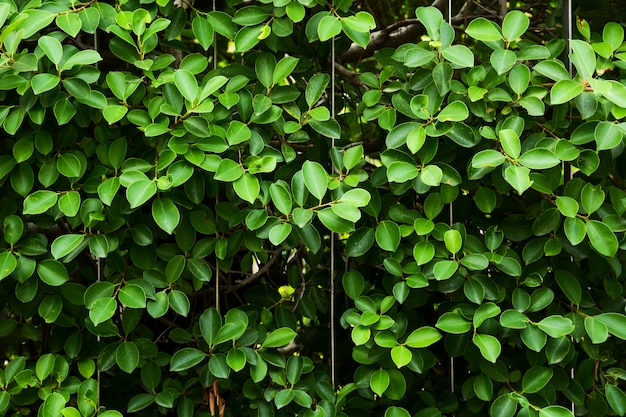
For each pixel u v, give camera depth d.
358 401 2.11
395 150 2.05
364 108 2.13
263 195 2.06
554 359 2.04
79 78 2.01
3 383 2.06
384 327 2.04
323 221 2.02
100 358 2.08
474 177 2.03
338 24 2.03
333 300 2.17
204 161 2.02
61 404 2.03
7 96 2.05
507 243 2.15
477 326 2.02
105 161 2.07
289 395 2.05
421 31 2.43
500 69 2.01
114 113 2.02
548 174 2.06
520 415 2.03
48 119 2.08
